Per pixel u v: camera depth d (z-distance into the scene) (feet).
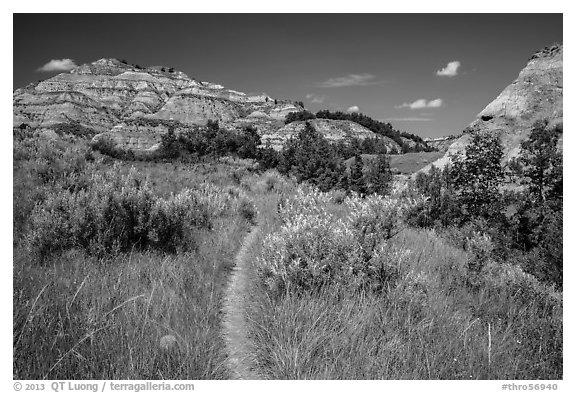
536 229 41.73
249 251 29.45
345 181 96.68
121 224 24.44
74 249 21.85
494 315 20.31
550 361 16.30
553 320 19.92
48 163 37.70
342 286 19.53
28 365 12.49
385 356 15.03
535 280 26.76
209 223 35.35
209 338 16.01
